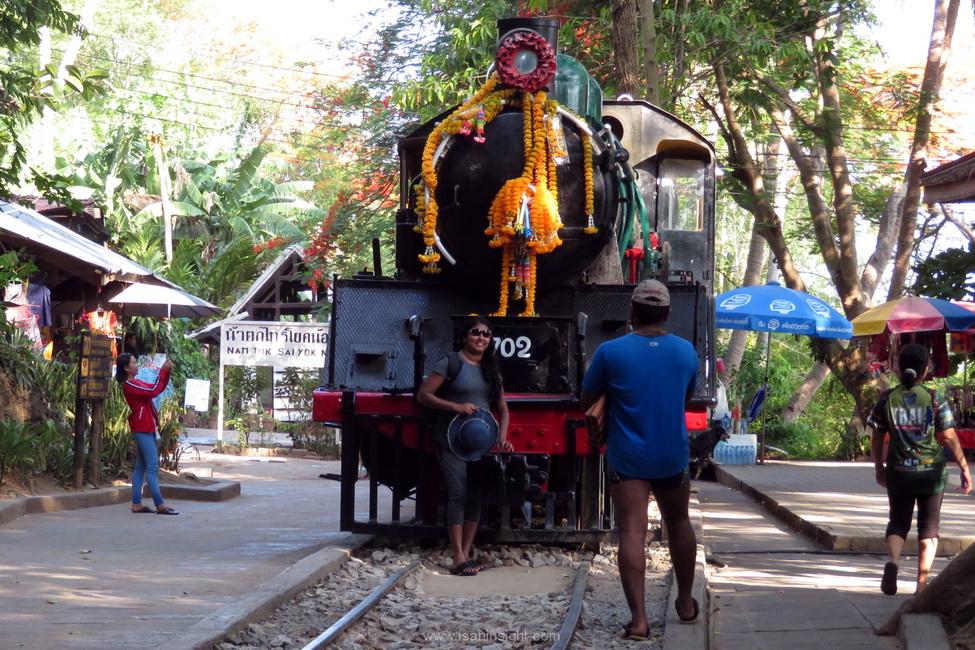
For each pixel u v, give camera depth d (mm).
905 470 7406
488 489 8297
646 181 11391
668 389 6176
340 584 7527
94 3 33125
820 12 19094
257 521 11562
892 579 7383
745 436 19984
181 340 29141
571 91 9227
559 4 18188
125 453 14359
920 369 7488
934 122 26812
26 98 12852
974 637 5625
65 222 19953
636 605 6164
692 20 17312
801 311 18078
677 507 6297
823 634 6164
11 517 10602
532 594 7449
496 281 8625
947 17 20922
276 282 32062
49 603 6648
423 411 8367
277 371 31547
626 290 8734
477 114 8375
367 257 27219
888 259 23328
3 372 12969
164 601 6828
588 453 8227
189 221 32562
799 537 11109
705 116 24391
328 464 22469
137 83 38312
